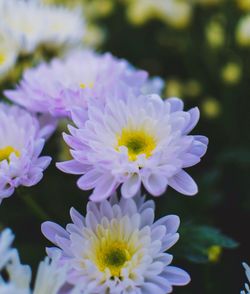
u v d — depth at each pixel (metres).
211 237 0.36
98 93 0.35
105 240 0.31
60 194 0.46
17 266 0.28
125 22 0.72
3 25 0.44
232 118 0.59
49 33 0.46
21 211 0.45
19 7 0.47
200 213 0.44
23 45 0.44
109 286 0.30
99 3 0.71
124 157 0.30
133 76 0.38
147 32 0.71
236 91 0.60
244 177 0.52
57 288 0.28
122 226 0.31
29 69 0.42
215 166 0.53
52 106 0.35
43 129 0.35
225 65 0.63
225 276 0.45
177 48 0.68
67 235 0.31
